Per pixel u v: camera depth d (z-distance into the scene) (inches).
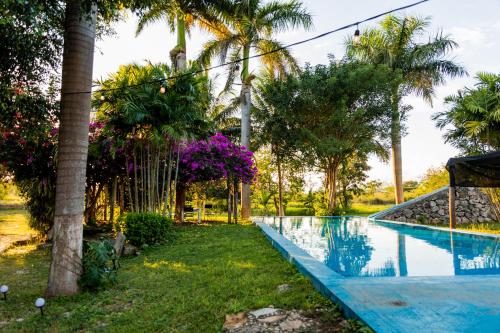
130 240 299.4
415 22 682.2
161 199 384.5
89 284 172.7
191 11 590.2
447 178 634.8
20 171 352.2
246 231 392.5
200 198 706.2
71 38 169.8
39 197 366.9
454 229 362.3
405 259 286.5
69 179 172.1
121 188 474.9
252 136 693.3
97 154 369.4
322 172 708.0
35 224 370.9
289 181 824.3
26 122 207.2
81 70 171.0
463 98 452.8
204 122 391.2
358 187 807.7
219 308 135.5
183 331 117.3
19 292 181.5
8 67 175.5
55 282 169.2
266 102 653.3
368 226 500.4
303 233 443.8
